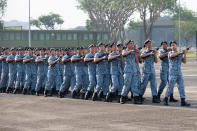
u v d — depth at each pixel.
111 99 16.19
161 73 15.72
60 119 12.42
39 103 16.12
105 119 12.26
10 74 20.64
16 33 70.69
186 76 29.19
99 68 16.56
